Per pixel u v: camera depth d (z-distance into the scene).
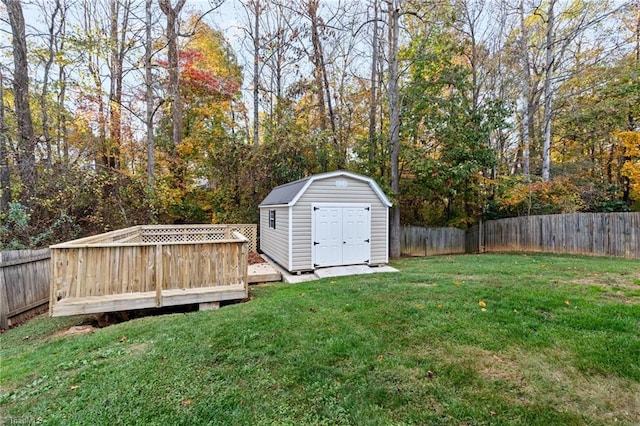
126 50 11.98
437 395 2.54
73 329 4.62
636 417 2.25
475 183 12.59
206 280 5.42
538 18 13.44
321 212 8.22
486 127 11.25
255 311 4.59
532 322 3.77
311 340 3.54
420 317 4.07
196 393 2.66
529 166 14.34
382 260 8.84
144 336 3.85
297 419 2.34
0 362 3.58
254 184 12.44
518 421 2.24
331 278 7.33
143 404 2.54
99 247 4.78
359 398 2.54
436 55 11.16
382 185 11.66
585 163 13.77
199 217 13.34
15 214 7.16
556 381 2.66
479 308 4.30
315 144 12.91
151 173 11.02
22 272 5.61
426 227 13.31
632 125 12.12
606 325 3.57
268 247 10.32
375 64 12.92
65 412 2.48
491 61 14.11
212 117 15.61
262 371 2.96
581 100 12.91
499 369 2.86
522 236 11.42
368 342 3.44
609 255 9.18
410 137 12.56
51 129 10.44
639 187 11.29
